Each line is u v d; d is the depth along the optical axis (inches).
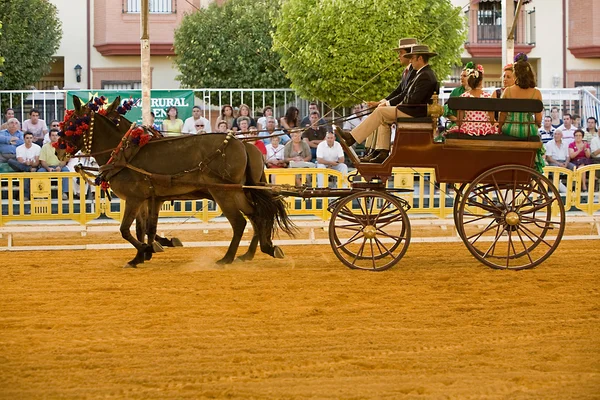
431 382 282.2
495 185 508.1
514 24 816.3
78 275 494.3
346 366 301.1
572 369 297.1
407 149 502.9
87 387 278.4
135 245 531.2
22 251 607.5
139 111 951.6
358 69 918.4
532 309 394.3
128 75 1332.4
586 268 515.8
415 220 643.5
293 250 603.8
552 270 507.8
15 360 309.9
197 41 1143.6
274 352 319.3
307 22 932.6
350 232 708.0
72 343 333.4
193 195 537.6
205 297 424.5
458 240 639.1
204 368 297.9
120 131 534.9
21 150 821.2
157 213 534.9
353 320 370.9
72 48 1316.4
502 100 494.3
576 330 354.9
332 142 786.8
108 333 349.4
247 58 1141.7
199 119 888.9
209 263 542.9
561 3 1343.5
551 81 1348.4
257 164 527.8
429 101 504.4
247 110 905.5
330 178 733.9
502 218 514.0
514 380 284.4
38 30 1196.5
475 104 493.0
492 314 383.2
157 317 378.3
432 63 943.7
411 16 914.1
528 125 507.2
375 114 505.7
